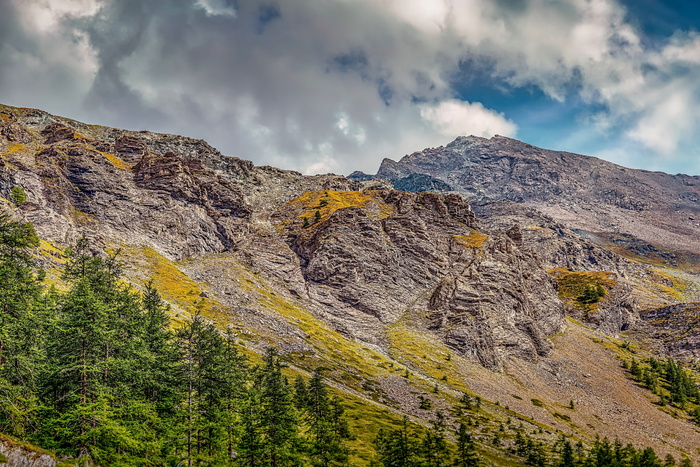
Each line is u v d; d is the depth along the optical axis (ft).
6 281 223.30
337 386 585.22
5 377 208.44
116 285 301.63
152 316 307.58
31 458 183.52
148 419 246.68
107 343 240.73
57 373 220.23
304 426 393.91
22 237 245.45
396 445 372.17
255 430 277.03
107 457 214.69
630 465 433.07
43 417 218.79
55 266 549.54
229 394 290.97
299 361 627.46
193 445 266.36
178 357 279.28
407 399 606.55
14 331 215.51
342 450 352.28
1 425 201.05
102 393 222.89
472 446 415.23
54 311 258.16
